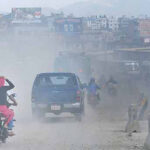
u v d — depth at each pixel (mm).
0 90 23938
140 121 34375
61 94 36375
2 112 23422
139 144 23406
